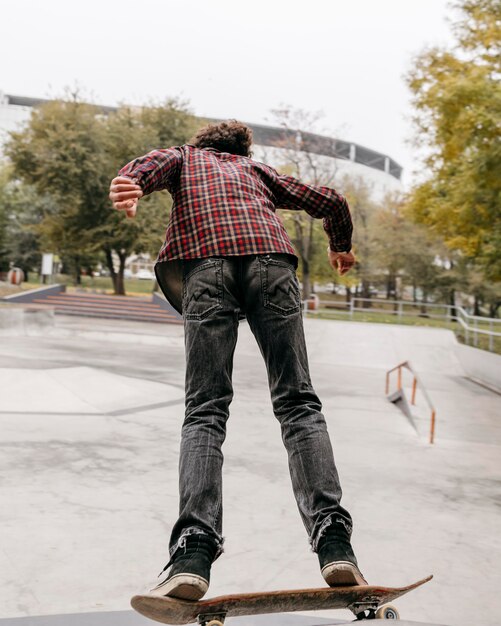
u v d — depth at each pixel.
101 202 32.69
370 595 1.66
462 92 13.86
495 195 13.99
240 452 6.29
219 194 1.92
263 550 3.64
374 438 7.68
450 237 19.09
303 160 35.50
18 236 43.97
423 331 22.39
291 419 1.85
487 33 15.22
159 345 18.77
